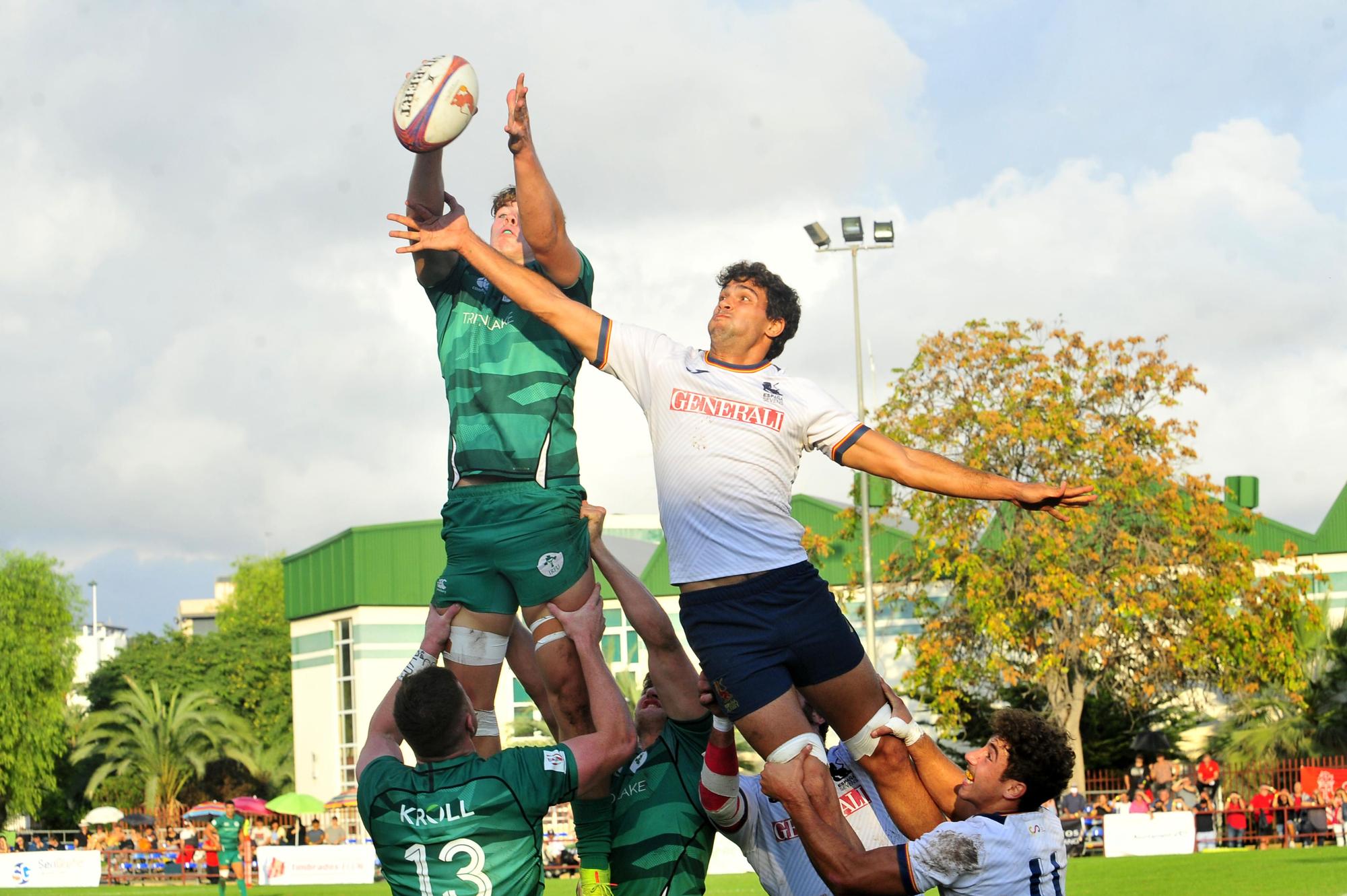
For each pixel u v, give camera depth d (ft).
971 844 16.01
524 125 17.17
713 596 15.69
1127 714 117.50
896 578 109.81
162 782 159.33
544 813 16.63
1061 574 94.17
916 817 17.31
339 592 151.64
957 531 97.81
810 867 19.03
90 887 97.40
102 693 198.90
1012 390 98.94
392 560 149.28
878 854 16.11
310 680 158.40
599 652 18.49
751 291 16.14
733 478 15.57
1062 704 100.58
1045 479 98.17
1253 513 101.19
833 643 15.98
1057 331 100.68
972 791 16.97
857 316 96.84
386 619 148.36
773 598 15.61
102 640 340.80
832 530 134.82
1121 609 94.73
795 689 16.29
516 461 18.57
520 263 19.26
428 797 16.07
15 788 148.66
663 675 19.19
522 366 18.75
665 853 19.01
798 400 15.98
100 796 167.94
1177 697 111.75
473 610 18.84
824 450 16.19
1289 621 100.48
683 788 19.13
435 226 16.92
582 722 19.69
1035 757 16.57
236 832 79.25
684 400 15.92
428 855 15.96
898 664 129.90
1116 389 99.86
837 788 18.86
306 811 115.85
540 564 18.56
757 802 19.25
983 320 101.19
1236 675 100.63
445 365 19.15
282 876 90.63
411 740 16.34
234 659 206.08
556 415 18.89
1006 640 99.04
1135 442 100.22
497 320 18.93
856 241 96.53
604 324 16.62
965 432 100.48
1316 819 85.25
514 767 16.34
